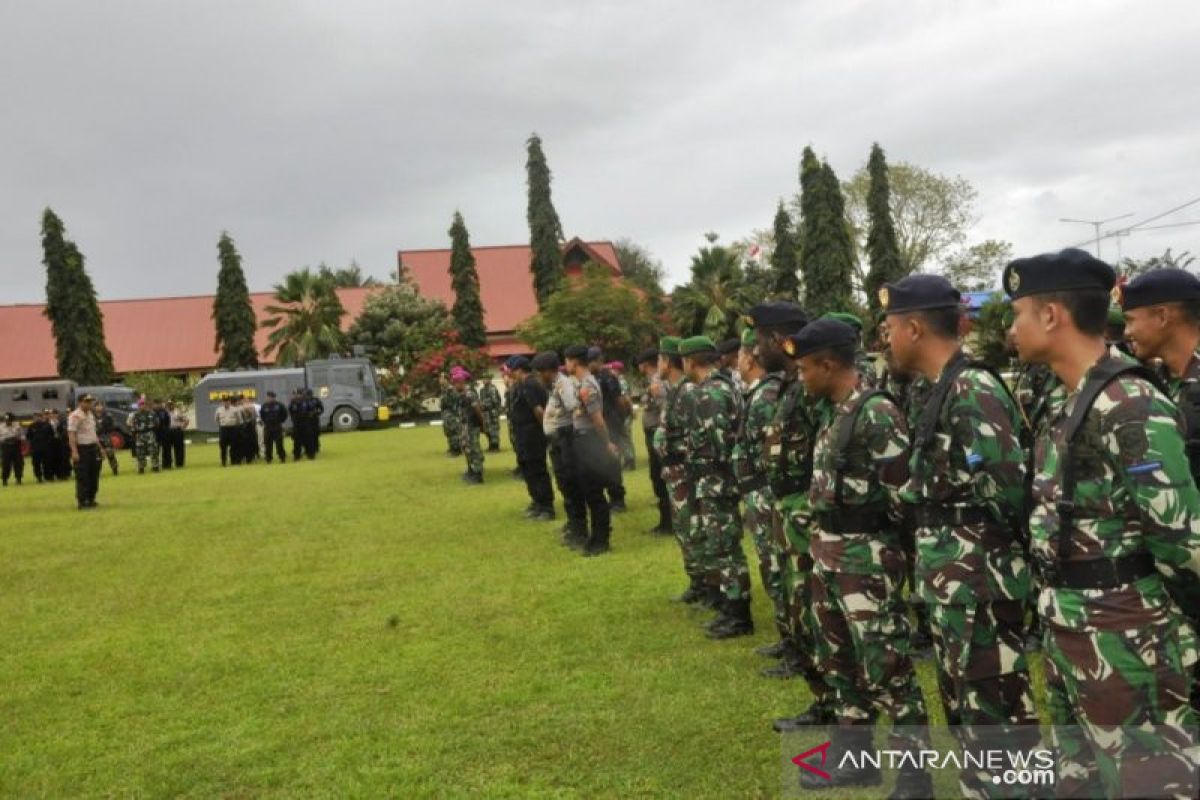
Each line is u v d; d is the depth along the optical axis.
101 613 8.09
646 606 7.11
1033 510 2.67
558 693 5.35
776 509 4.53
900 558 3.64
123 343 49.91
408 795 4.18
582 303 40.75
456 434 21.55
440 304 46.81
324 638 6.86
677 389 6.90
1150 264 21.38
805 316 4.95
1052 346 2.57
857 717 3.88
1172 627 2.44
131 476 22.30
